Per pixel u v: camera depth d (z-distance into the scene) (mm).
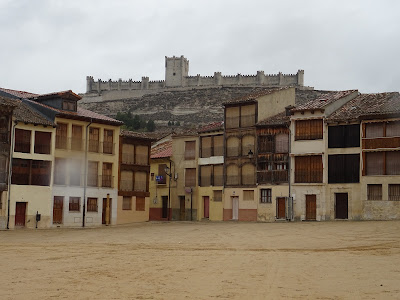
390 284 21281
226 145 69562
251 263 27078
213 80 184000
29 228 56562
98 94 192000
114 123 65688
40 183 58344
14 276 23531
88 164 63406
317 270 24766
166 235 45750
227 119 69875
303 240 38938
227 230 49562
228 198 68688
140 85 189875
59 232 51188
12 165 56062
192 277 23062
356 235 41469
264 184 65312
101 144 64562
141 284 21500
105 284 21516
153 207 76625
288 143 64125
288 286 20891
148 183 70875
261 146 66375
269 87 178500
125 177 68562
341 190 59375
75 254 31516
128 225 63188
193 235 45031
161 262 27719
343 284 21297
